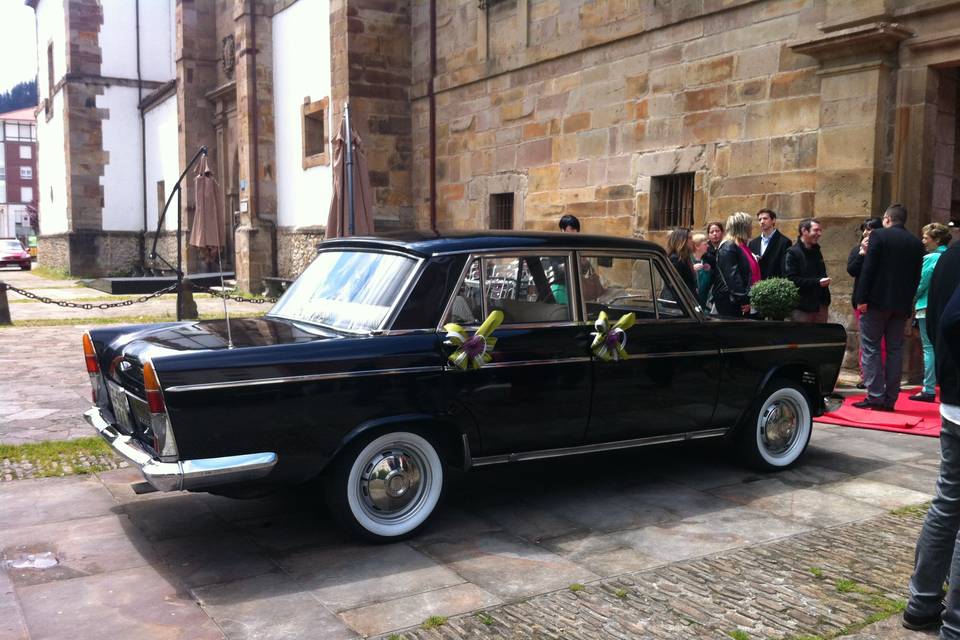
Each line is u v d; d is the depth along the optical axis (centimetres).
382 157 1661
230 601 349
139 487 436
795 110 930
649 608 342
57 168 3350
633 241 505
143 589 362
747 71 984
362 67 1630
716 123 1027
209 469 365
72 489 512
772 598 352
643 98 1132
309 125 1842
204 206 1775
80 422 691
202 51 2605
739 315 773
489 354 429
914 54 824
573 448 475
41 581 371
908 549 408
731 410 527
